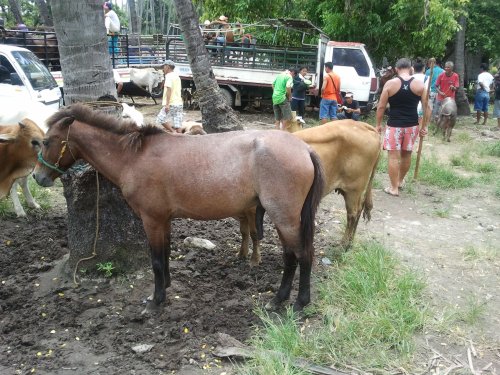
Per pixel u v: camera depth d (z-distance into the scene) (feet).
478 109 54.44
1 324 14.34
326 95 44.42
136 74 57.77
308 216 14.16
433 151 39.06
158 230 14.56
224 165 13.78
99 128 14.51
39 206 23.85
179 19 28.86
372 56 60.59
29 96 33.73
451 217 24.36
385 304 14.78
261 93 54.80
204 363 12.66
